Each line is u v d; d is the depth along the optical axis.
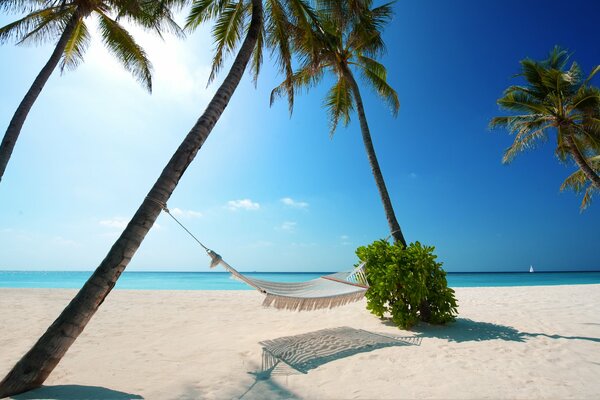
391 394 2.93
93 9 8.52
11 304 8.40
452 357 3.99
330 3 7.48
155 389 3.07
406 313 5.50
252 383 3.24
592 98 10.41
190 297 10.63
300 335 5.20
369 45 8.73
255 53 7.25
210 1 6.96
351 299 4.91
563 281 33.53
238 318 6.93
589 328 5.56
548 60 11.80
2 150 6.50
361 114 8.19
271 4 6.84
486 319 6.39
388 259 6.02
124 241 3.40
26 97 6.96
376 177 7.34
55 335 3.05
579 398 2.82
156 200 3.60
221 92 4.35
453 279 41.72
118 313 7.48
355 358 3.98
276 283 4.95
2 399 2.70
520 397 2.84
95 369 3.67
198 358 4.08
